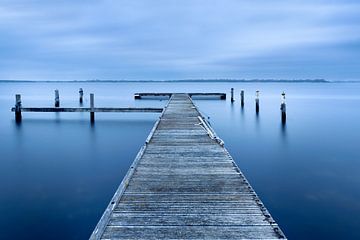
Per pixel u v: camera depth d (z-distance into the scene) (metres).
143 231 3.66
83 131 16.70
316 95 52.81
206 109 26.53
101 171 9.87
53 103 33.47
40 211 7.10
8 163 10.75
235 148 12.78
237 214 4.09
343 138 14.60
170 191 4.89
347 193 8.09
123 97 42.41
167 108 16.17
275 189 8.36
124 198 4.61
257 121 19.97
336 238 6.07
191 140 8.60
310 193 8.11
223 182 5.29
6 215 6.91
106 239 3.49
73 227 6.41
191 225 3.80
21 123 19.38
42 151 12.43
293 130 16.75
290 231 6.34
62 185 8.66
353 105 31.30
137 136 15.30
